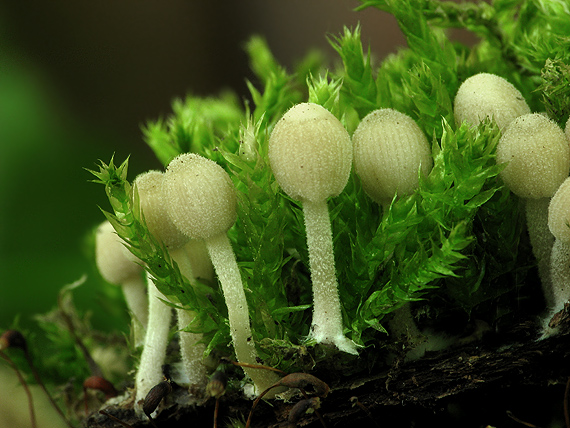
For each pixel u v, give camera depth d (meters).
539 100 0.10
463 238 0.08
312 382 0.08
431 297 0.09
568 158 0.09
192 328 0.09
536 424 0.09
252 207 0.09
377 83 0.10
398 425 0.09
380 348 0.09
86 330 0.12
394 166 0.09
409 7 0.10
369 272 0.09
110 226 0.10
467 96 0.09
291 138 0.08
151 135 0.12
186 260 0.09
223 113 0.13
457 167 0.09
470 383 0.09
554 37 0.10
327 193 0.09
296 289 0.09
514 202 0.09
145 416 0.09
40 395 0.12
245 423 0.09
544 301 0.09
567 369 0.09
